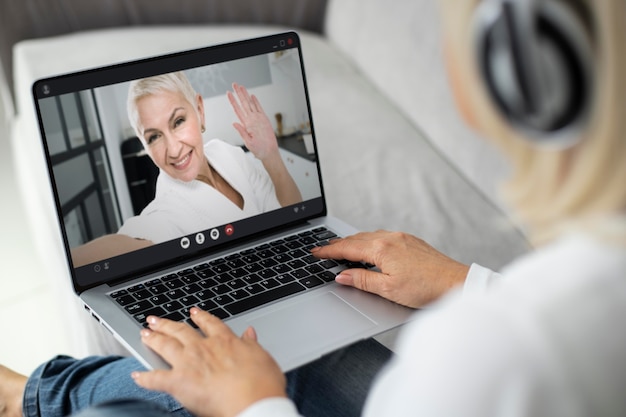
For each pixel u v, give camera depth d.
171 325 0.91
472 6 0.52
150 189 1.15
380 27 2.13
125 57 2.07
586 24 0.47
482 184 1.74
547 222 0.51
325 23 2.46
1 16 2.28
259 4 2.44
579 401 0.48
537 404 0.48
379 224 1.58
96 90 1.12
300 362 0.95
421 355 0.51
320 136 1.87
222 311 1.05
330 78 2.12
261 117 1.23
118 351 1.31
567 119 0.48
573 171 0.49
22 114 2.05
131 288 1.10
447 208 1.66
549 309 0.49
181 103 1.17
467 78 0.54
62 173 1.09
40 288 2.01
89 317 1.34
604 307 0.49
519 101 0.50
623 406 0.49
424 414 0.49
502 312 0.49
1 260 2.10
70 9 2.35
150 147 1.15
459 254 1.51
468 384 0.48
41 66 2.01
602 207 0.48
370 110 2.00
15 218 2.24
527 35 0.49
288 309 1.05
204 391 0.79
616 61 0.45
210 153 1.19
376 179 1.73
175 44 2.17
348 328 1.01
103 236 1.11
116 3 2.38
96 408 0.76
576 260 0.50
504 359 0.48
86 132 1.11
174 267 1.15
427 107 1.92
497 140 0.54
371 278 1.07
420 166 1.80
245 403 0.76
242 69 1.22
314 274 1.13
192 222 1.17
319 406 1.00
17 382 1.27
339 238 1.22
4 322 1.89
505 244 1.56
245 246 1.21
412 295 1.04
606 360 0.48
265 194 1.23
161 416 0.77
